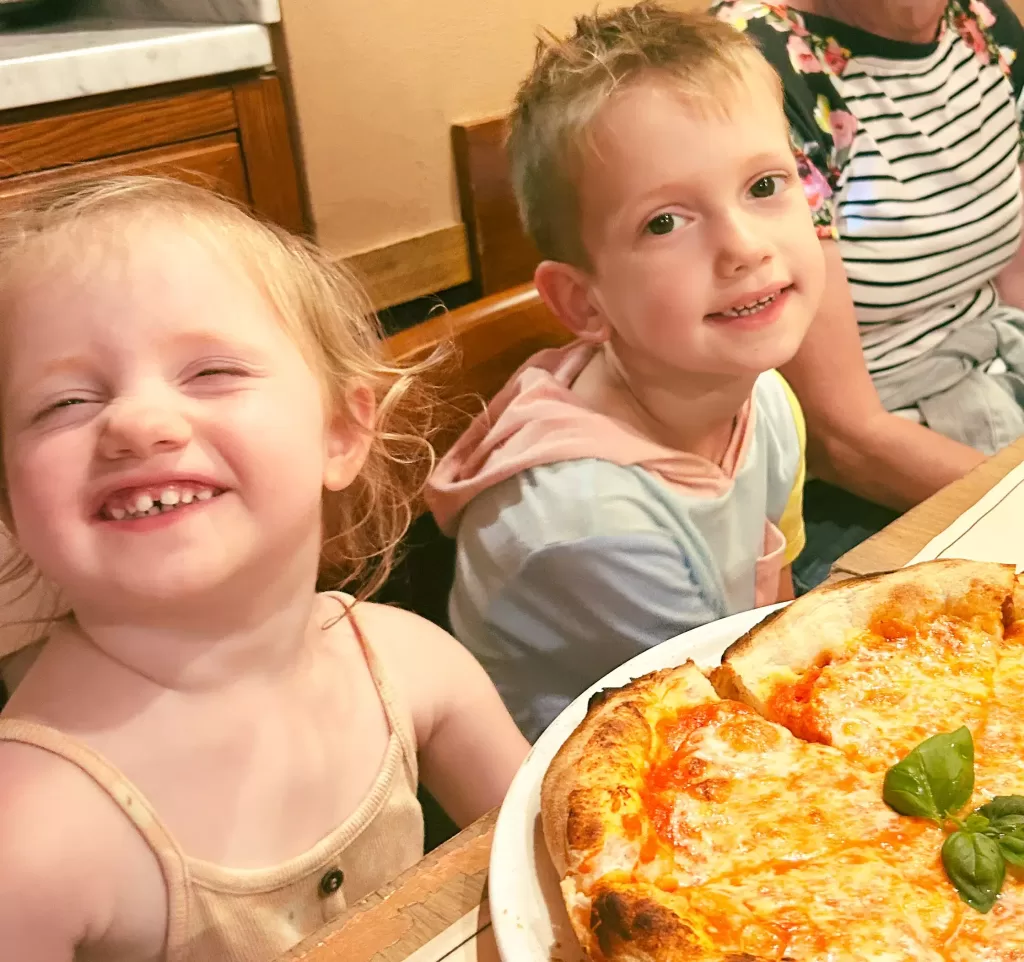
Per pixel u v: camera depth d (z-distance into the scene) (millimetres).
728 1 1455
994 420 1424
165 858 604
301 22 1445
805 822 507
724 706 587
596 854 473
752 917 456
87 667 624
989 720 569
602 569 939
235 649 629
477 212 1726
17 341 561
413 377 938
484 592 1028
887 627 634
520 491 985
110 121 1260
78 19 1685
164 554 547
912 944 441
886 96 1431
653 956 421
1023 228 1653
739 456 1073
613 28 934
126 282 561
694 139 842
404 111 1617
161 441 535
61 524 546
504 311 1160
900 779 508
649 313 912
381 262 1646
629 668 634
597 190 894
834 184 1401
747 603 1115
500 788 814
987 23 1573
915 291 1468
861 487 1403
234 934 632
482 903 511
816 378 1345
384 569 939
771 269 877
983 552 746
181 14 1493
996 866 459
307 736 682
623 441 980
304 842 672
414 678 787
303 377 630
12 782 582
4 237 598
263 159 1442
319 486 632
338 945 489
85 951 616
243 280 625
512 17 1711
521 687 1062
